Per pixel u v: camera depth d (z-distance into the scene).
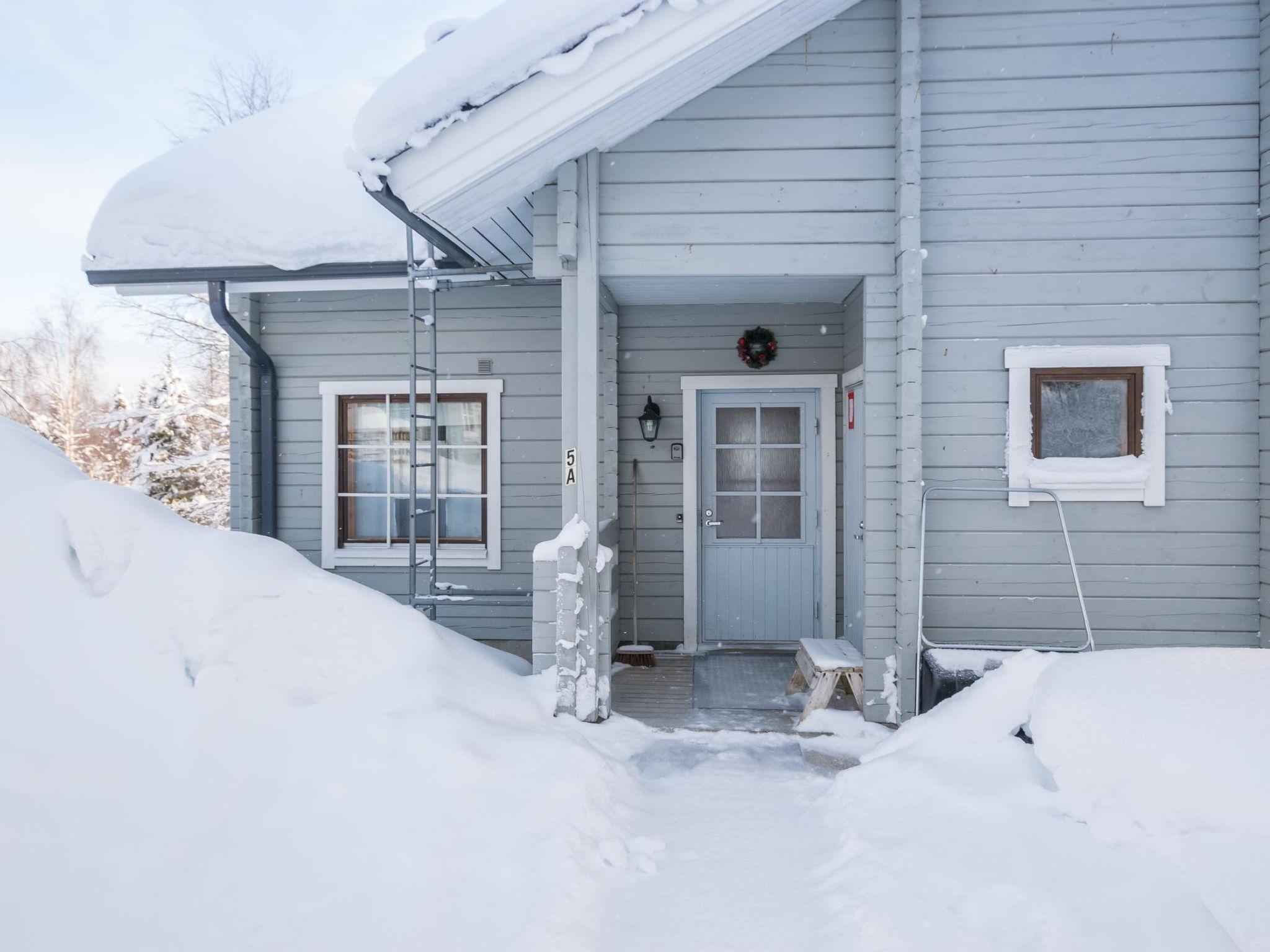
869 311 4.74
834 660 4.90
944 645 4.80
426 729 3.50
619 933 2.63
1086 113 4.70
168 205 6.28
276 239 6.05
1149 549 4.74
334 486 7.08
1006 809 3.06
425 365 6.98
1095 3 4.68
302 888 2.76
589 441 4.74
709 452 6.76
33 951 2.58
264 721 3.61
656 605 6.71
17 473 4.33
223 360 17.86
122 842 3.02
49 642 3.71
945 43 4.72
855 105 4.70
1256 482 4.69
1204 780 2.58
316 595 4.05
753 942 2.57
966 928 2.46
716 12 3.89
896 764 3.55
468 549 7.02
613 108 4.14
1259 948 2.14
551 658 4.78
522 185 4.57
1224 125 4.67
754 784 3.90
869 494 4.76
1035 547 4.77
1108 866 2.60
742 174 4.73
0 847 2.95
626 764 4.13
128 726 3.48
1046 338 4.73
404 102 3.88
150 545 4.06
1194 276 4.70
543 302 6.90
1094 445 4.77
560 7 3.81
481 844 2.98
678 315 6.62
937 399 4.80
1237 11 4.65
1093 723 3.04
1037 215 4.73
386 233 6.01
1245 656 3.11
